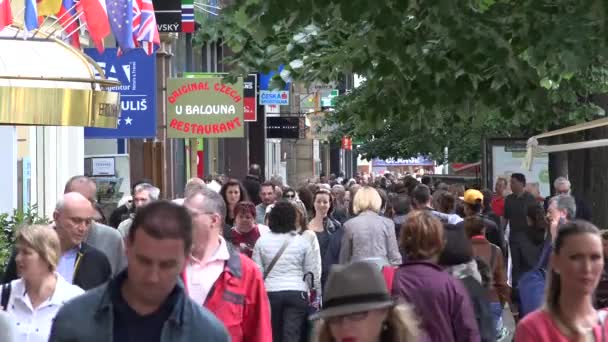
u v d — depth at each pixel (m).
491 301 23.12
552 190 47.00
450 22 24.48
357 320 9.80
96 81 23.50
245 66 31.33
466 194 33.19
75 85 23.31
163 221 9.56
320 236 31.14
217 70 89.31
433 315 15.58
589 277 11.80
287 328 24.84
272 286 24.88
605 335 11.77
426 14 24.88
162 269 9.59
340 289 9.88
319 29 30.47
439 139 81.38
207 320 10.05
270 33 24.56
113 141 56.38
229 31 31.25
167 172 64.88
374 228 27.61
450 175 107.50
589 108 38.00
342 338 9.84
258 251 25.03
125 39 29.67
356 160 198.75
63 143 44.22
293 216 25.08
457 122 32.94
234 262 15.70
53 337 9.93
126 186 49.75
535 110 29.44
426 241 16.06
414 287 15.64
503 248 38.28
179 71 72.12
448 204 33.50
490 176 54.84
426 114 30.56
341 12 23.70
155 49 40.38
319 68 30.59
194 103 48.12
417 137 80.69
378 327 9.87
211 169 87.44
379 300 9.84
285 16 24.22
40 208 41.97
